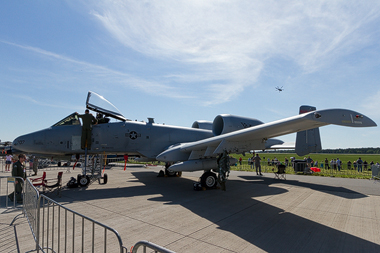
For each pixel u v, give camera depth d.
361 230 4.71
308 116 5.34
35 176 15.16
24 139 10.00
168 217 5.51
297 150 12.82
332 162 21.89
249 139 8.34
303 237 4.32
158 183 11.41
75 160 11.69
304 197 7.93
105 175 11.30
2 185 10.73
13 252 3.66
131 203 6.95
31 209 4.76
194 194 8.46
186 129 12.80
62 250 3.68
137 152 11.59
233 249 3.77
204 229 4.69
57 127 10.42
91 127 10.52
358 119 5.35
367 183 11.58
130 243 3.98
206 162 9.48
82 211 6.04
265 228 4.78
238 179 13.33
